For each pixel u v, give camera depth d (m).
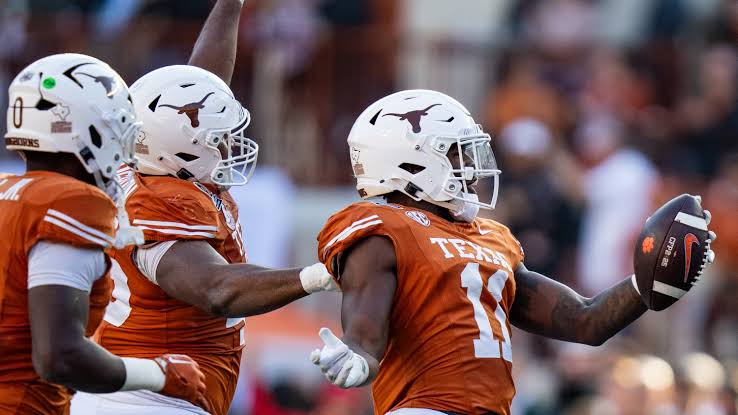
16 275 14.79
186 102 18.34
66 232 14.64
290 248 40.47
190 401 17.75
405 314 16.34
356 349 15.41
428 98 17.25
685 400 30.80
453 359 16.27
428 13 46.31
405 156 16.94
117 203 16.02
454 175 17.06
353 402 33.59
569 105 43.38
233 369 18.61
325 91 42.44
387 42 42.84
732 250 41.25
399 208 16.75
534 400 33.91
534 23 45.31
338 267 16.30
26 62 42.16
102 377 14.66
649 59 44.59
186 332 17.98
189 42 41.62
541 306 17.89
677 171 42.81
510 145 40.81
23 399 15.05
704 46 45.12
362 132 17.27
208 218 17.66
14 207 14.84
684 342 39.38
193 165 18.38
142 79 18.69
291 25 41.91
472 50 43.53
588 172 41.97
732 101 44.28
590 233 40.22
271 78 41.75
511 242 17.95
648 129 43.41
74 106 15.33
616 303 17.61
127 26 41.81
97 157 15.51
